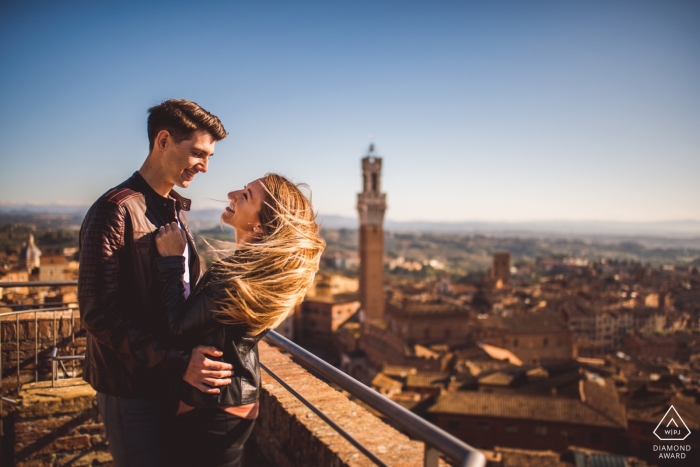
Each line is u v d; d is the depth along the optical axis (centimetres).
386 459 371
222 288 266
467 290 17325
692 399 4084
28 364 713
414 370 4800
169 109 284
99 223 271
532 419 3522
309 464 428
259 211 302
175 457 296
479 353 6781
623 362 6444
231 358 283
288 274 271
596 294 12306
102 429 612
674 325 7256
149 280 287
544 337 8744
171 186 307
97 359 296
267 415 523
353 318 12075
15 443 579
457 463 188
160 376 288
